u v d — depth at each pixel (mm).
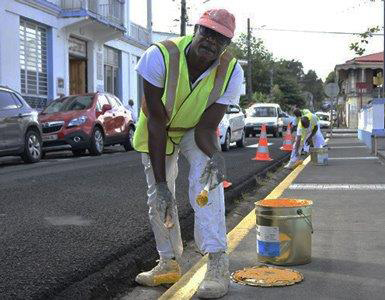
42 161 13859
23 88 20156
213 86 3760
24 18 20062
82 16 22422
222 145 16969
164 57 3670
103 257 4691
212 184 3689
